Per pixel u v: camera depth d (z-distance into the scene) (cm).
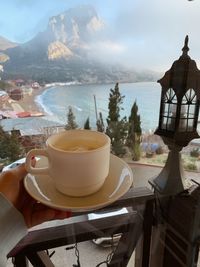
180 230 77
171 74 80
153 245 77
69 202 36
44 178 39
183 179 81
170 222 76
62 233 65
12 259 56
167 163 80
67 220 67
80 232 67
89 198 36
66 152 33
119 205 69
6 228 42
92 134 39
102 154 35
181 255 78
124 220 72
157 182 77
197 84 79
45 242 62
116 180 39
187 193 79
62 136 39
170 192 76
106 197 36
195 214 76
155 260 78
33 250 60
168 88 81
